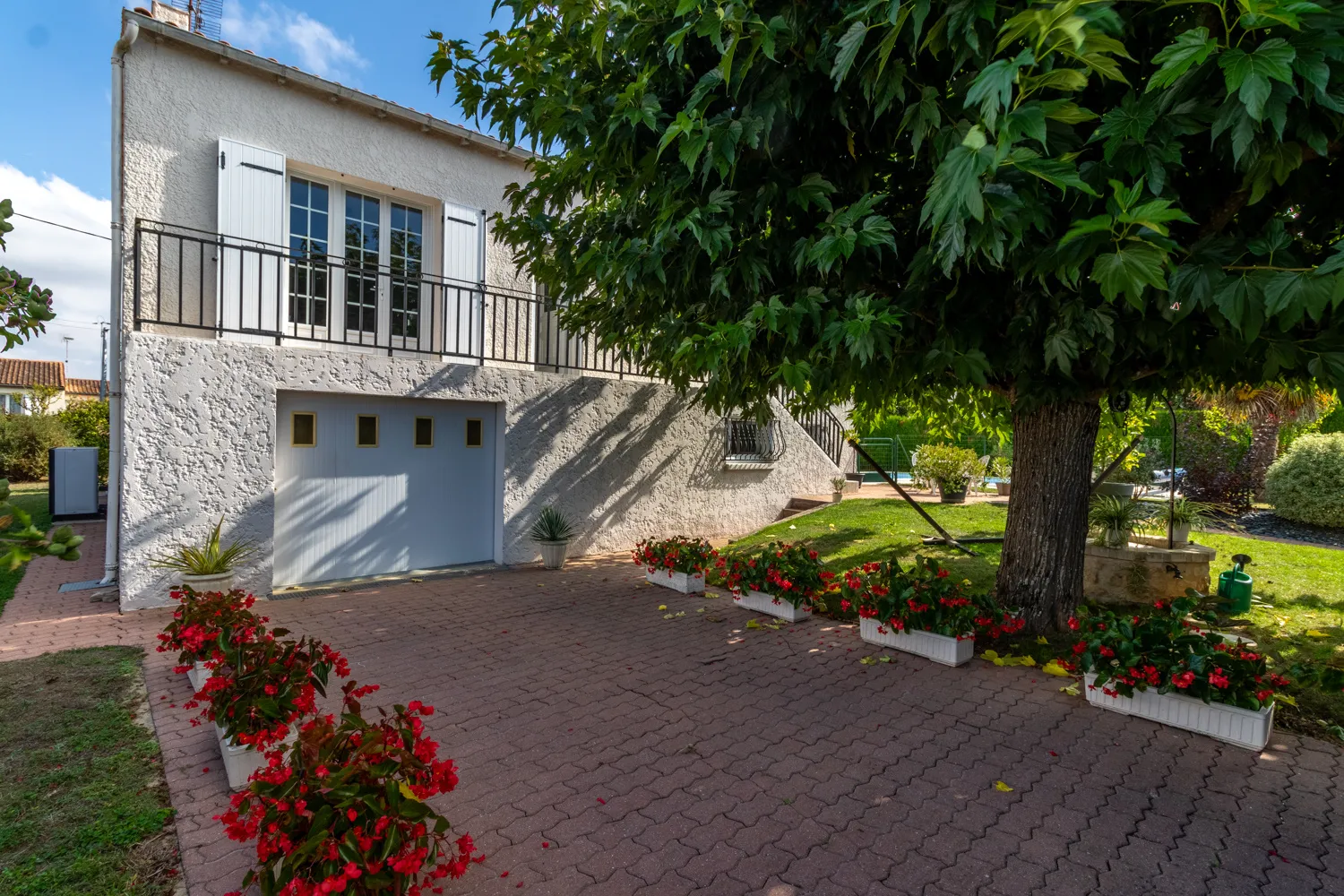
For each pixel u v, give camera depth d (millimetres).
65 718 3686
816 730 3773
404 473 7461
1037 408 4723
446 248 7930
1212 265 2711
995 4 2354
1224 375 4547
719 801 3014
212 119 6398
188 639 3275
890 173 4133
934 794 3102
